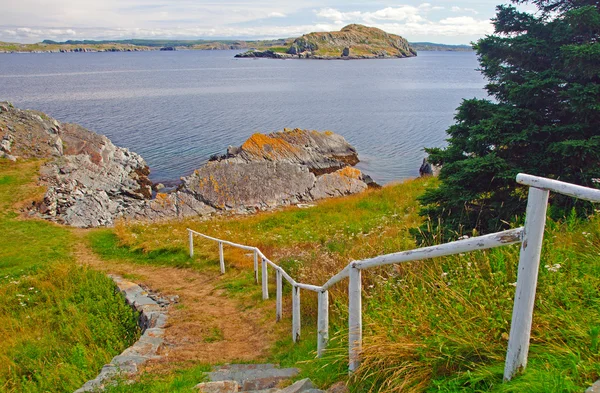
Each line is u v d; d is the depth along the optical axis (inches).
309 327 294.8
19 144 1188.5
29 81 4488.2
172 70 6501.0
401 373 137.6
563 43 337.1
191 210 989.2
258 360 263.0
